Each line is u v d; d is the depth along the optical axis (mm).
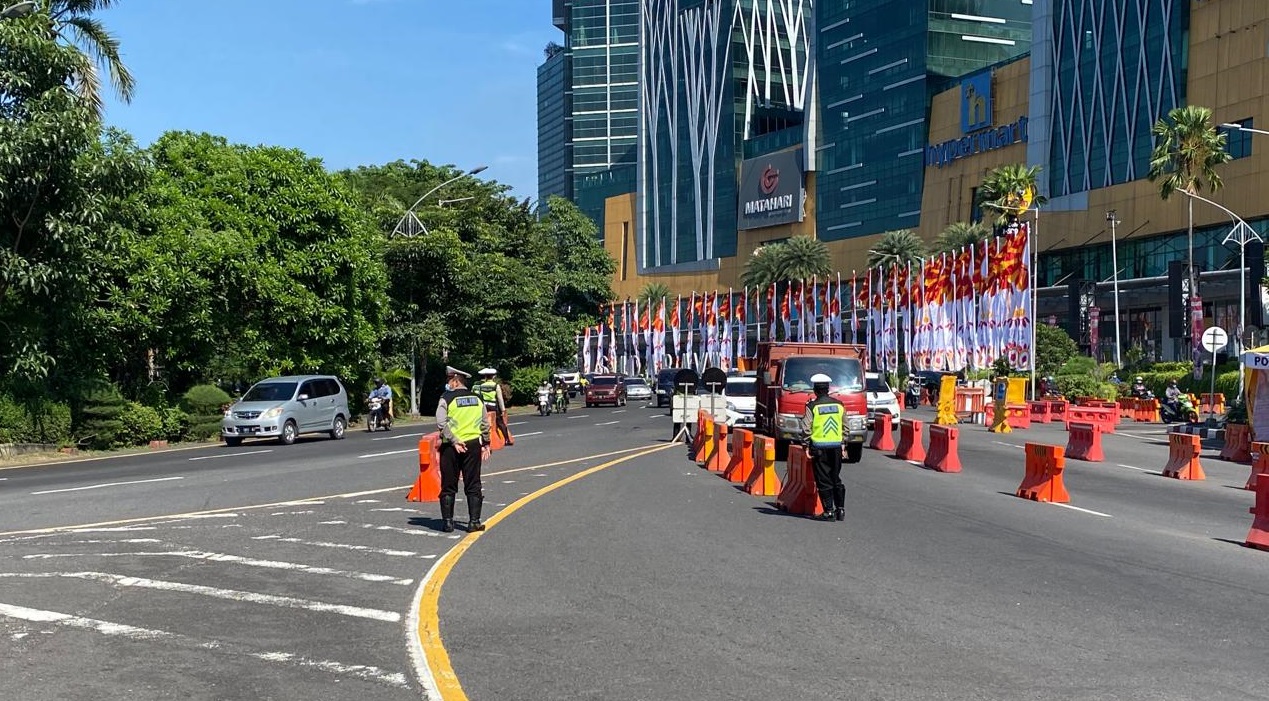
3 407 28203
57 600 8992
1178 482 20406
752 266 107625
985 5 121688
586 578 10031
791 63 161375
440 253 50125
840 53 133125
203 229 35156
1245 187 77812
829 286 70938
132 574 10203
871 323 66000
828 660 7129
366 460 24719
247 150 40656
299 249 40219
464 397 13016
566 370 94312
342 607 8766
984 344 47781
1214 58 81438
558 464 23219
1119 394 54844
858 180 130000
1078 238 93812
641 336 93875
